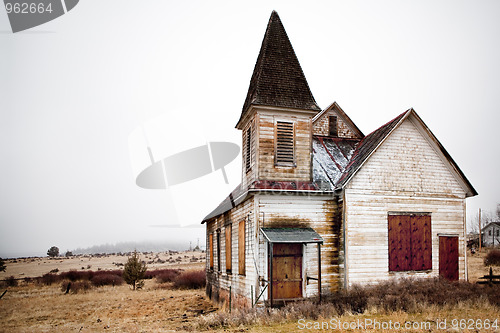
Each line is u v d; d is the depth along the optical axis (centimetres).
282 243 1472
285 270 1485
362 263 1510
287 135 1644
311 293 1486
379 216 1562
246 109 1683
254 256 1456
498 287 1502
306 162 1645
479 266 3406
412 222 1605
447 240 1645
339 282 1523
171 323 1515
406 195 1614
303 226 1527
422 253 1595
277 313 1278
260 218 1484
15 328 1540
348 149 1908
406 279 1503
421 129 1669
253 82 1791
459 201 1691
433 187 1659
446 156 1670
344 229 1513
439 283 1464
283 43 1777
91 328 1486
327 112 1998
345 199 1532
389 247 1553
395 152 1633
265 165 1592
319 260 1408
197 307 2025
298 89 1691
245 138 1822
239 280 1658
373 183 1577
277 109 1628
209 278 2378
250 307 1445
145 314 1830
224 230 2005
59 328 1509
